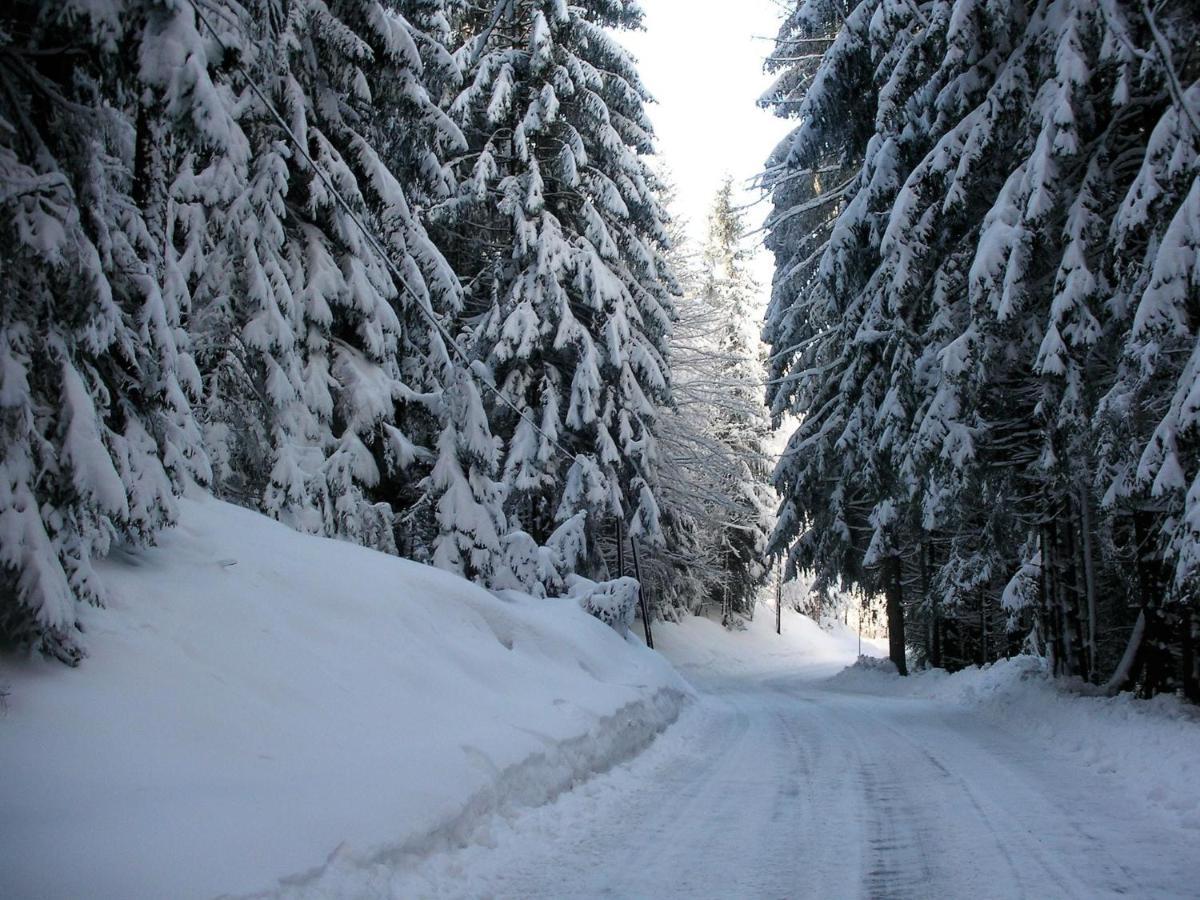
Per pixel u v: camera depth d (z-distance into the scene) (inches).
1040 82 439.2
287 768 199.5
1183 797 255.3
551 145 761.6
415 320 546.9
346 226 474.6
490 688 328.8
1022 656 746.2
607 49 757.3
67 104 210.2
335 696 248.5
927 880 187.8
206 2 235.0
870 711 613.6
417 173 553.9
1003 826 233.8
